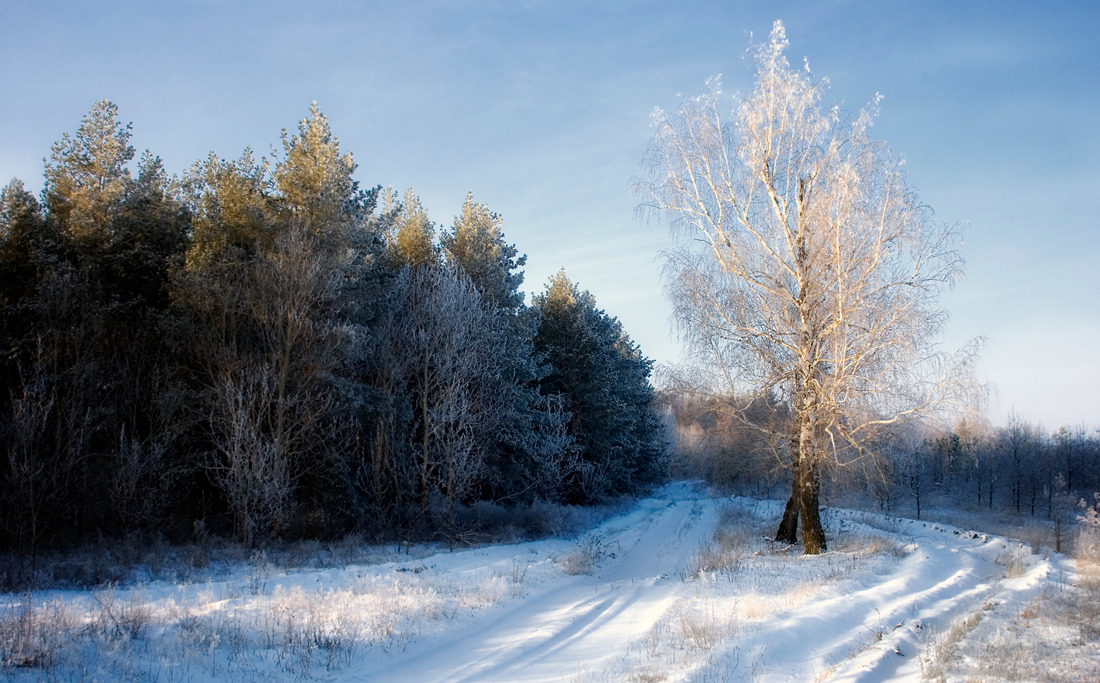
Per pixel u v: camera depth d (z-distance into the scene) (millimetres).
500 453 32875
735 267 20875
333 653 9219
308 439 22672
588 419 40906
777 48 20500
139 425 22094
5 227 21844
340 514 23391
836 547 21766
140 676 7621
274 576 15984
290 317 22062
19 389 19656
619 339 55844
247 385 21766
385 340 27188
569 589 15969
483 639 10891
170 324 21406
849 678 7621
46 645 7852
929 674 7891
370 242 27594
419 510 25953
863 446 19469
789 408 21641
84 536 18859
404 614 11422
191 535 20484
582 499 40000
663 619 11836
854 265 19266
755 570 16672
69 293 19984
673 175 21391
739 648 9188
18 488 16766
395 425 27047
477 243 33906
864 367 19156
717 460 24094
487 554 22219
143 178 25266
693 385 22031
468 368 28359
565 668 9203
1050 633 10188
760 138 20672
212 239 22797
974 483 54938
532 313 36094
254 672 8273
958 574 16406
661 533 30219
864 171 19516
